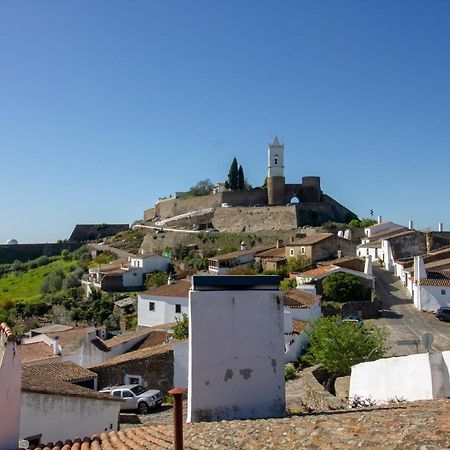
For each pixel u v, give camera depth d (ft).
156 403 99.45
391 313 183.62
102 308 268.41
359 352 86.43
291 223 391.65
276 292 42.45
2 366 36.47
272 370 41.73
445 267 204.33
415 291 192.75
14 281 414.00
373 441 24.76
